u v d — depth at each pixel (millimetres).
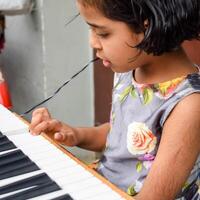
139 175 821
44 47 1867
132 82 862
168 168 711
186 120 719
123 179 844
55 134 931
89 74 1980
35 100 2064
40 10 1816
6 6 1704
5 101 1188
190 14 712
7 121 910
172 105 749
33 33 1936
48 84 1922
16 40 2148
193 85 753
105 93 1944
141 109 819
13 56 2219
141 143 814
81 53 1934
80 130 1011
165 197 711
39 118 915
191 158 725
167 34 699
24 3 1736
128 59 725
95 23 701
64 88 1963
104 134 1050
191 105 725
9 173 671
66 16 1854
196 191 826
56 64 1906
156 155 763
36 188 618
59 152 750
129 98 856
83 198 584
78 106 2016
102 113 1987
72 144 977
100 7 679
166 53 768
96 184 625
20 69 2170
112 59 727
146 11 680
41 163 704
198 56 1063
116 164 862
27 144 790
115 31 698
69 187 617
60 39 1878
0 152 750
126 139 840
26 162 710
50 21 1837
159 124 787
